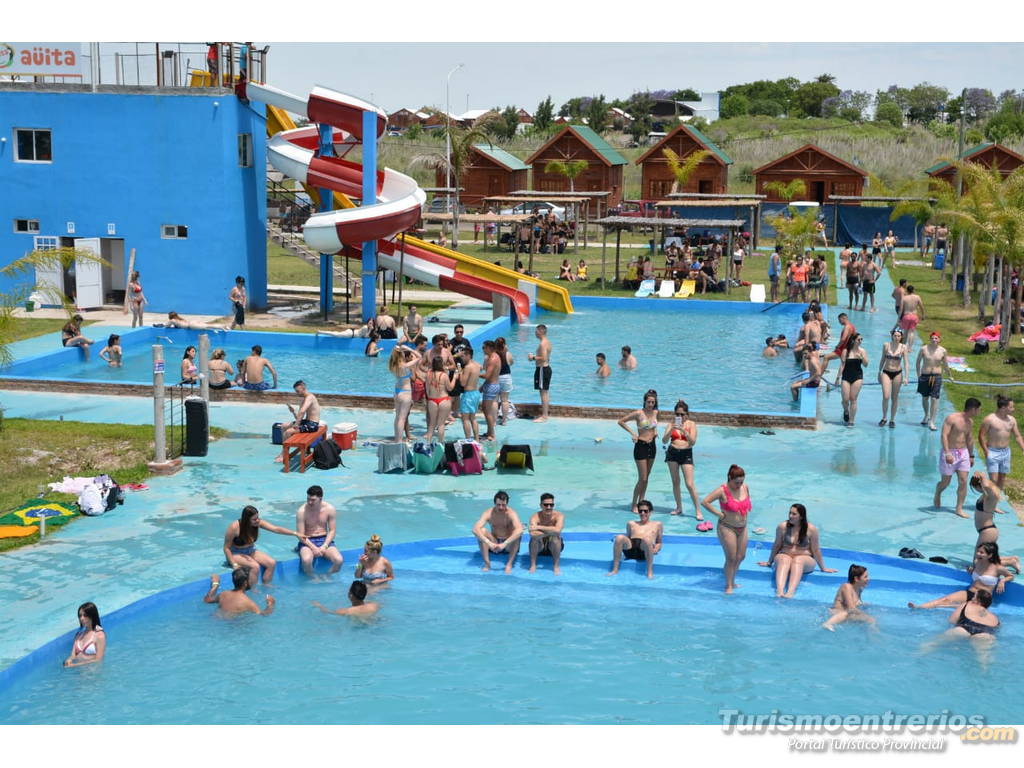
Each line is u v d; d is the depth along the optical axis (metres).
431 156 72.25
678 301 39.84
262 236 36.53
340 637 12.37
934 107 160.75
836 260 52.28
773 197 66.88
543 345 21.39
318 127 35.47
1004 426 15.79
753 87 175.25
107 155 34.34
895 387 20.98
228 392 23.02
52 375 25.81
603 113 147.12
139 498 16.41
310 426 18.53
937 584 13.51
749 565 14.24
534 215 48.12
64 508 15.38
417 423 21.31
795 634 12.55
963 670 11.69
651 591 13.70
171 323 31.53
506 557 14.57
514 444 18.86
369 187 32.75
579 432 20.78
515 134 133.38
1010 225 27.78
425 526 15.37
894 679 11.46
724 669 11.68
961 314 35.97
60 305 34.62
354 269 47.88
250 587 13.58
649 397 15.65
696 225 42.44
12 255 35.22
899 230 60.31
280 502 16.30
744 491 13.55
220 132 33.81
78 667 11.46
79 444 18.95
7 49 34.03
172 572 13.58
